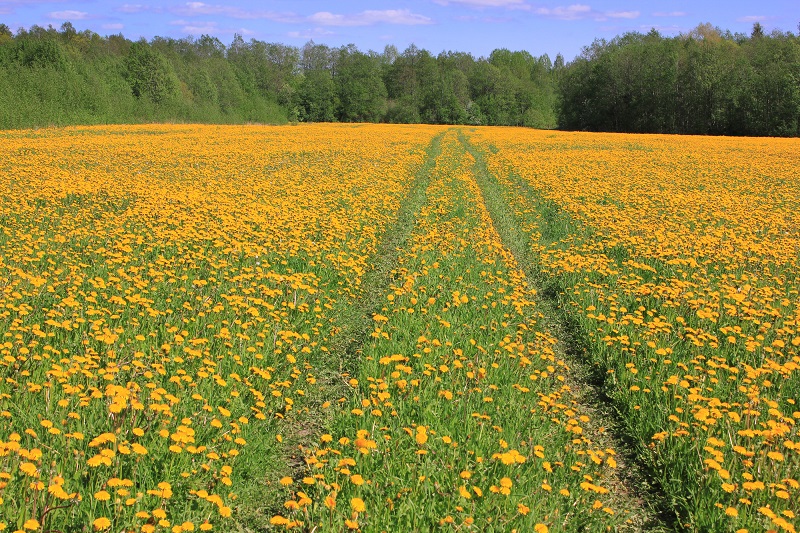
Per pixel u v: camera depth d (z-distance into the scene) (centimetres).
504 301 1038
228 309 883
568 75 11081
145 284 928
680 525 521
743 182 2722
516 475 543
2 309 786
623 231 1538
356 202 1853
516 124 12756
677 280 1077
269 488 538
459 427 613
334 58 16562
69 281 932
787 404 690
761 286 1110
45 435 517
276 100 11781
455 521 477
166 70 7425
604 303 1029
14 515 416
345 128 7631
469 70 15525
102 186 1956
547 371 804
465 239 1485
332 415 666
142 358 678
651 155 3925
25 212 1462
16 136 4212
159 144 3853
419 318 929
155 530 425
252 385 674
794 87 7681
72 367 628
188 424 540
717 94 8712
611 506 545
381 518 468
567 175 2739
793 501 502
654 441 624
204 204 1659
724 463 556
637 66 9900
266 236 1322
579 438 624
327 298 1008
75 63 6662
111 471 479
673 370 770
